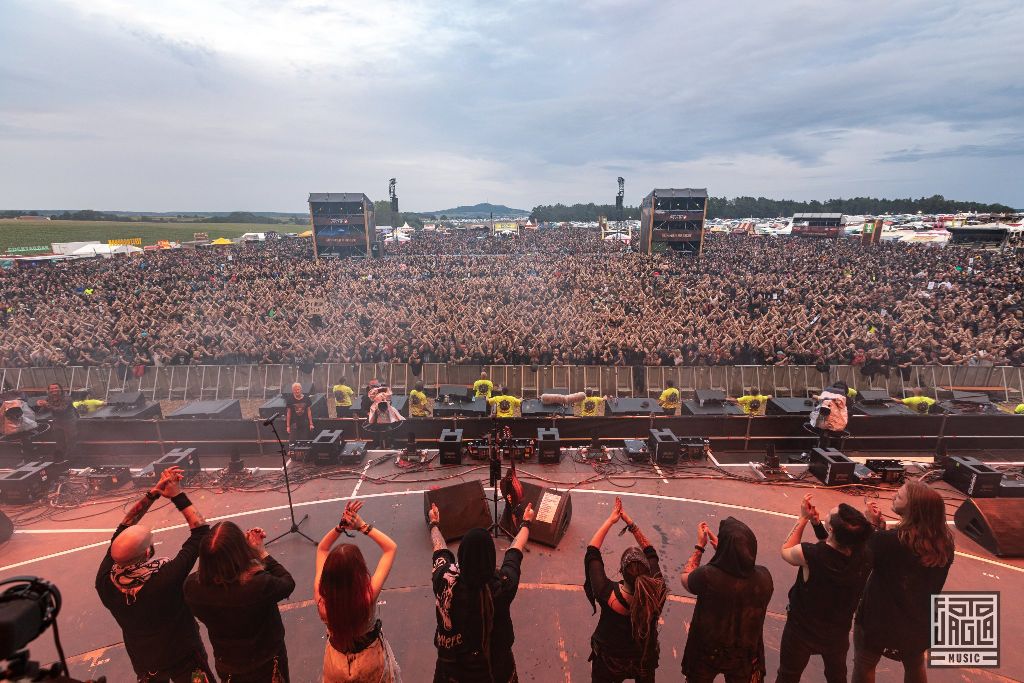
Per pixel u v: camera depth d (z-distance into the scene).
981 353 22.39
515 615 7.62
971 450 14.22
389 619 7.55
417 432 14.34
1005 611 7.59
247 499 11.41
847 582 4.41
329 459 13.10
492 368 21.31
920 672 4.92
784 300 35.38
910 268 48.47
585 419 14.27
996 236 69.62
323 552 4.07
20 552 9.50
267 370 21.72
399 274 49.59
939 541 4.52
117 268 53.25
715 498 11.38
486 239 100.12
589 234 109.44
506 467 12.95
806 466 13.05
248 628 3.96
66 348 23.75
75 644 7.13
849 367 20.67
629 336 23.30
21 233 145.00
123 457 14.22
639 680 4.38
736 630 4.11
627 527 4.78
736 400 19.67
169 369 21.67
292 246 91.44
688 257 63.53
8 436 13.55
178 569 4.24
